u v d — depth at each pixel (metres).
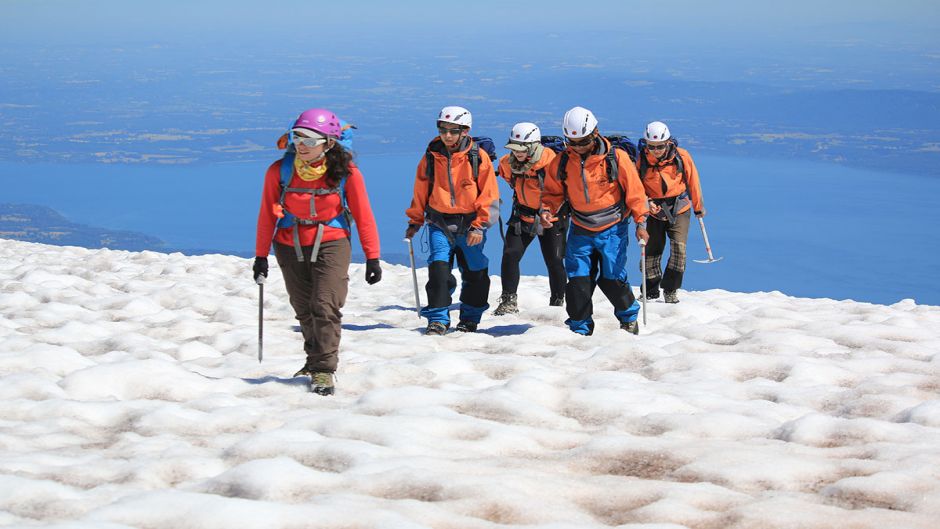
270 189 7.19
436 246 10.55
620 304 10.28
